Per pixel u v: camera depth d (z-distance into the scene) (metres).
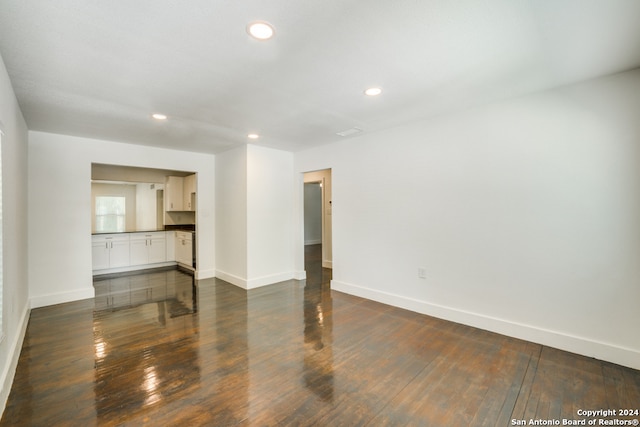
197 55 1.96
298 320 3.29
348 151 4.29
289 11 1.53
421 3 1.48
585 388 2.02
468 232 3.10
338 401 1.89
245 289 4.59
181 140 4.29
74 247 4.00
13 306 2.37
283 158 5.11
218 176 5.35
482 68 2.19
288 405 1.85
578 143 2.46
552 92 2.57
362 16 1.58
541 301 2.67
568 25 1.67
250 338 2.82
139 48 1.87
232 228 4.96
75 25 1.62
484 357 2.45
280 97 2.69
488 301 2.98
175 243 6.47
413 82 2.41
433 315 3.39
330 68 2.16
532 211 2.70
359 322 3.23
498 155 2.88
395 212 3.73
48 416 1.75
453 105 2.95
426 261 3.45
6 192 2.07
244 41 1.81
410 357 2.45
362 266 4.14
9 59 1.97
